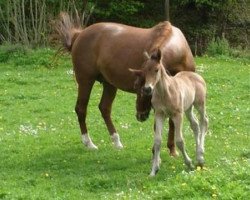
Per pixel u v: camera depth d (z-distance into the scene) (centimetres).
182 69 1246
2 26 3012
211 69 2494
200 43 3459
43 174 1166
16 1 2897
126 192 1025
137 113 1180
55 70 2492
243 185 966
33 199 1009
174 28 1279
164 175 1118
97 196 1028
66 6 3072
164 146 1375
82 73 1382
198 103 1183
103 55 1323
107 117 1400
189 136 1469
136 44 1277
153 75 1046
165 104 1095
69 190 1062
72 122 1677
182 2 3384
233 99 1947
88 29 1382
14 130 1584
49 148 1382
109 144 1418
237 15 3500
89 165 1229
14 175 1165
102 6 3312
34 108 1852
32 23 2909
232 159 1221
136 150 1346
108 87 1393
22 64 2608
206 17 3491
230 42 3459
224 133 1514
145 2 3512
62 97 2011
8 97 1997
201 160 1168
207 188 964
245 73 2434
